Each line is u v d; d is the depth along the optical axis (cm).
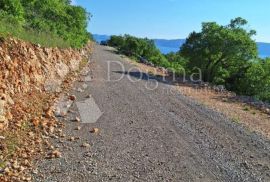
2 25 1425
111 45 7894
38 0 2422
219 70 3528
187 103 1830
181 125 1367
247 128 1412
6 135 998
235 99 2156
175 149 1089
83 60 3191
